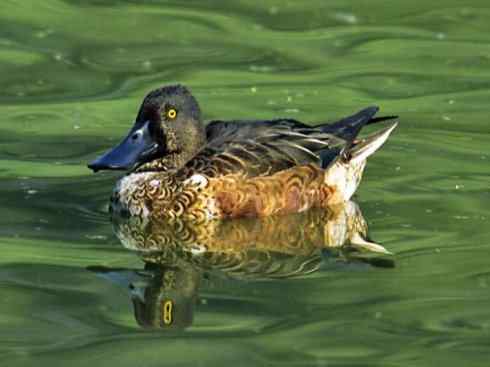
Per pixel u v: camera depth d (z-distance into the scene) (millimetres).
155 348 11031
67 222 14469
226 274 12984
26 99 18562
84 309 11945
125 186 15125
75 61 19859
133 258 13461
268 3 22109
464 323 11484
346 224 14562
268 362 10711
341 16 21734
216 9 21922
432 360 10727
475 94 18719
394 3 22062
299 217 15008
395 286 12430
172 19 21469
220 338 11242
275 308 11930
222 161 15078
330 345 11055
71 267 13070
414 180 15688
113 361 10789
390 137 17203
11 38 20562
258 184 15016
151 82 19141
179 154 15406
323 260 13367
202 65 19828
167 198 14977
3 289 12422
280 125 15656
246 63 19906
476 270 12805
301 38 20844
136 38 20703
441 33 21031
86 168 16141
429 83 19156
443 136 17203
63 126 17562
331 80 19297
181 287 12562
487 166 16094
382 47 20484
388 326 11453
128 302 12141
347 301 12070
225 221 14945
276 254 13656
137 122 15430
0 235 13938
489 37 20828
